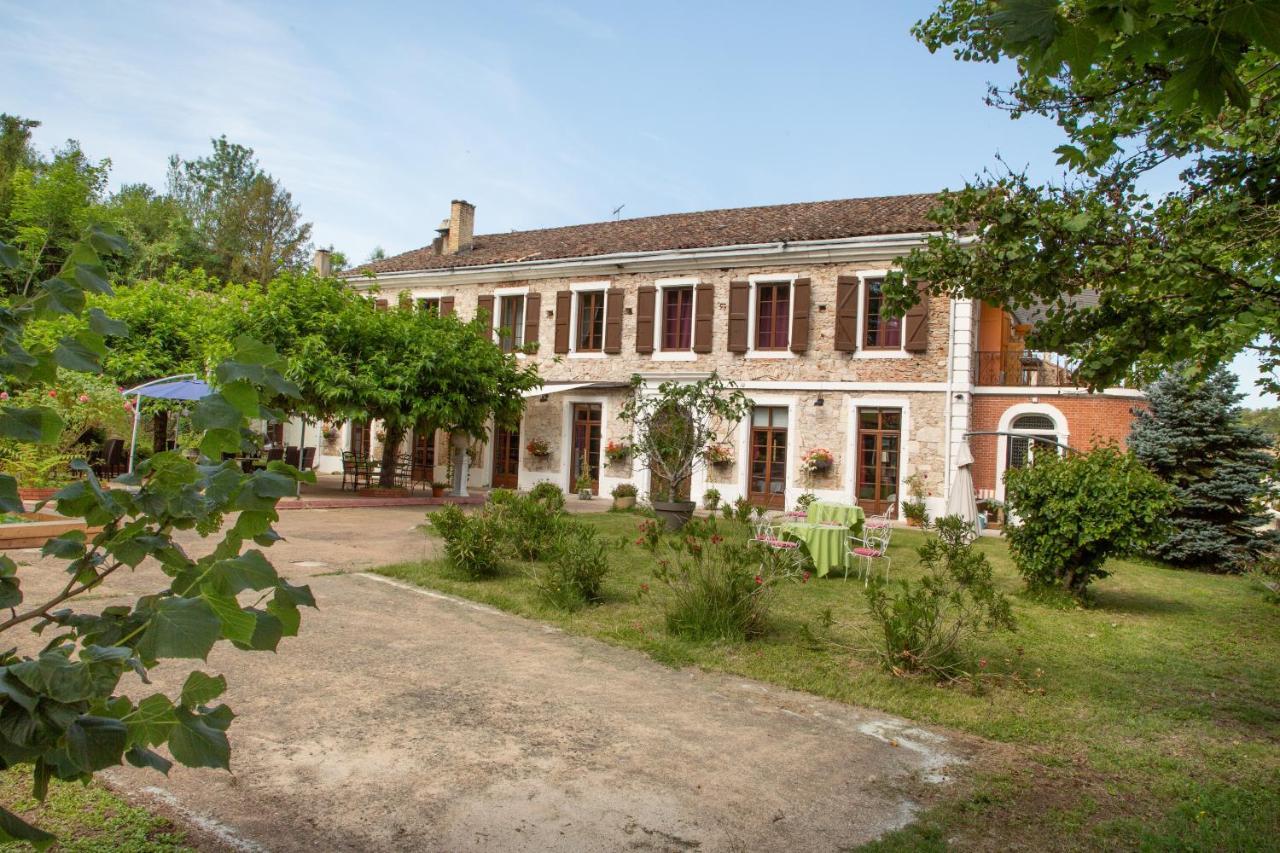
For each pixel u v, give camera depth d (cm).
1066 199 489
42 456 1179
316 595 818
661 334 2225
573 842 361
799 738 510
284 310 1722
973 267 510
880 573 1145
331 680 560
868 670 659
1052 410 1817
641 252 2203
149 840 335
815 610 881
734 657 679
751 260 2086
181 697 162
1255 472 1516
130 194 4175
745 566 779
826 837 380
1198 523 1521
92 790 375
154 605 166
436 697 540
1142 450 1612
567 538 1055
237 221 4278
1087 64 221
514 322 2478
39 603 694
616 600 871
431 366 1758
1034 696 618
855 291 1959
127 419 1608
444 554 1067
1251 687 680
